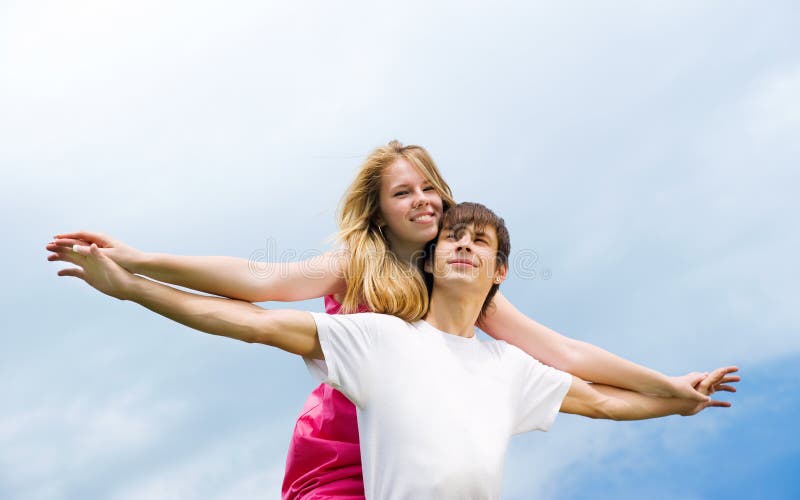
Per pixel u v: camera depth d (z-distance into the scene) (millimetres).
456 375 3582
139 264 3492
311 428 3836
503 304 4113
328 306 4082
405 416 3434
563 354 4051
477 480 3400
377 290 3773
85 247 3383
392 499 3361
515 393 3721
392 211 4016
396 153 4113
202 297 3500
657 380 4070
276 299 3732
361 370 3500
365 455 3471
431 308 3787
